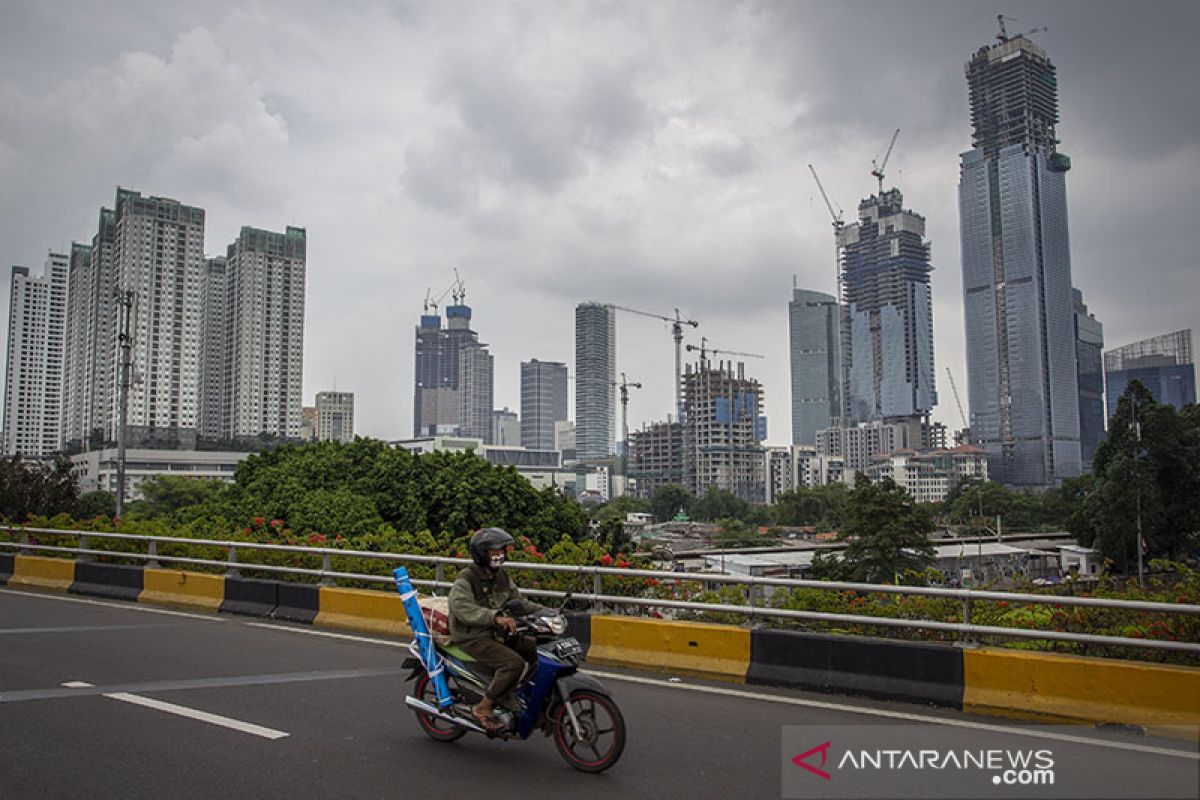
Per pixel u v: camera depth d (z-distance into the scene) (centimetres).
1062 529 11350
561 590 1119
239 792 533
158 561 1498
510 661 596
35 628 1162
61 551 1648
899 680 772
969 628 754
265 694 785
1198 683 657
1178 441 5962
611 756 572
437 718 649
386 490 3212
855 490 4759
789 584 831
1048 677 712
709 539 11856
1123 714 677
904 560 4544
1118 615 805
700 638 888
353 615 1173
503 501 3250
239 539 1560
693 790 540
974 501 12075
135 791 533
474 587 616
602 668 924
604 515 14150
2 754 604
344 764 591
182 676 859
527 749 633
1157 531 6038
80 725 678
